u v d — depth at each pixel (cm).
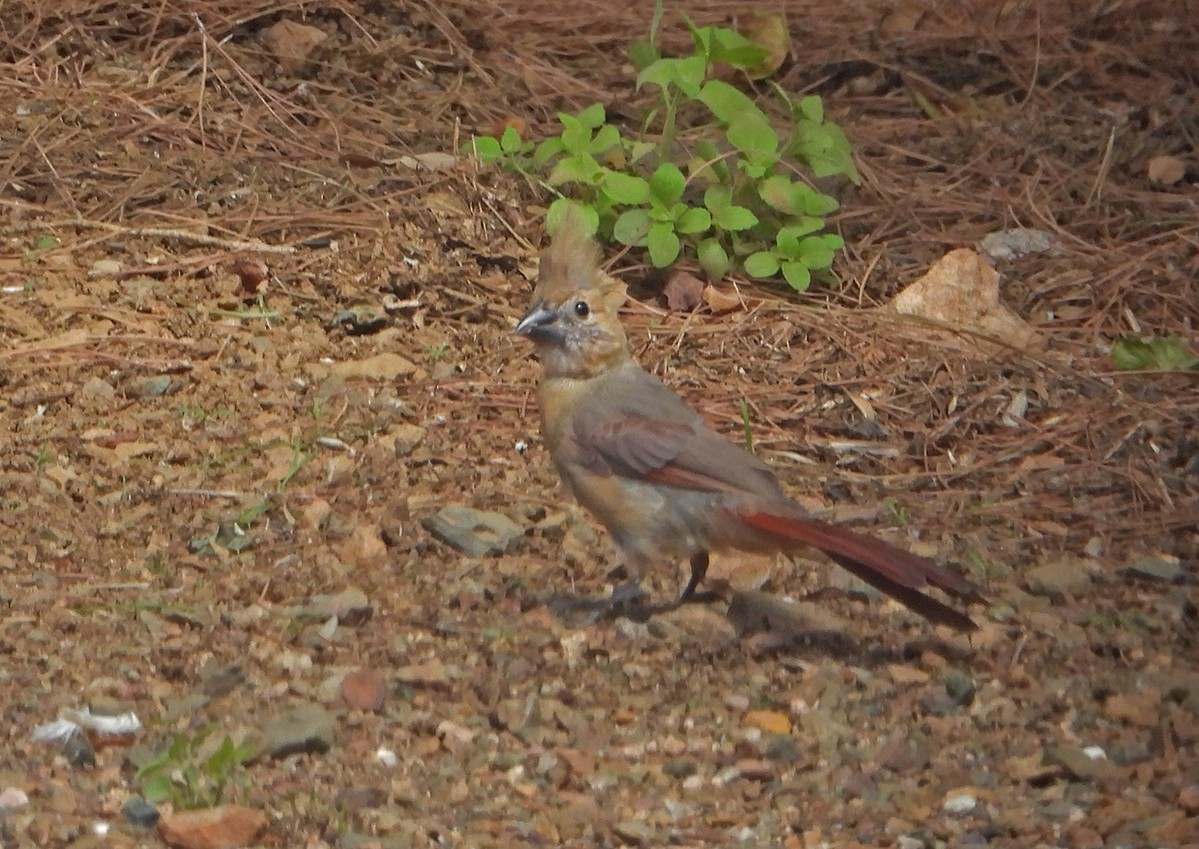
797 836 764
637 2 1778
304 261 1314
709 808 784
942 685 895
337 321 1261
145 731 814
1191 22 1756
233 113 1488
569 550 1030
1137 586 1017
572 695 866
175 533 1016
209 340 1227
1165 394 1240
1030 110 1620
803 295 1348
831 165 1375
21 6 1565
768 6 1795
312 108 1512
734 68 1639
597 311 961
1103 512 1104
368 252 1327
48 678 853
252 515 1034
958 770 820
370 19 1625
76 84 1495
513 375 1226
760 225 1386
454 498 1075
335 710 837
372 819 753
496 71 1620
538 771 804
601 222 1380
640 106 1577
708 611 965
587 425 945
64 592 944
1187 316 1349
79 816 745
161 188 1379
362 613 929
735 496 914
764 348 1275
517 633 926
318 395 1179
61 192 1366
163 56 1544
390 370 1216
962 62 1700
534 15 1736
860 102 1650
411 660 895
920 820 775
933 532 1073
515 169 1449
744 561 1027
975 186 1513
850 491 1117
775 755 824
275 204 1374
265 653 891
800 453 1164
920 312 1324
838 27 1767
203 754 788
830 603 988
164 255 1314
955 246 1427
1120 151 1548
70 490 1053
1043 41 1731
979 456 1168
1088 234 1454
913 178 1520
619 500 941
